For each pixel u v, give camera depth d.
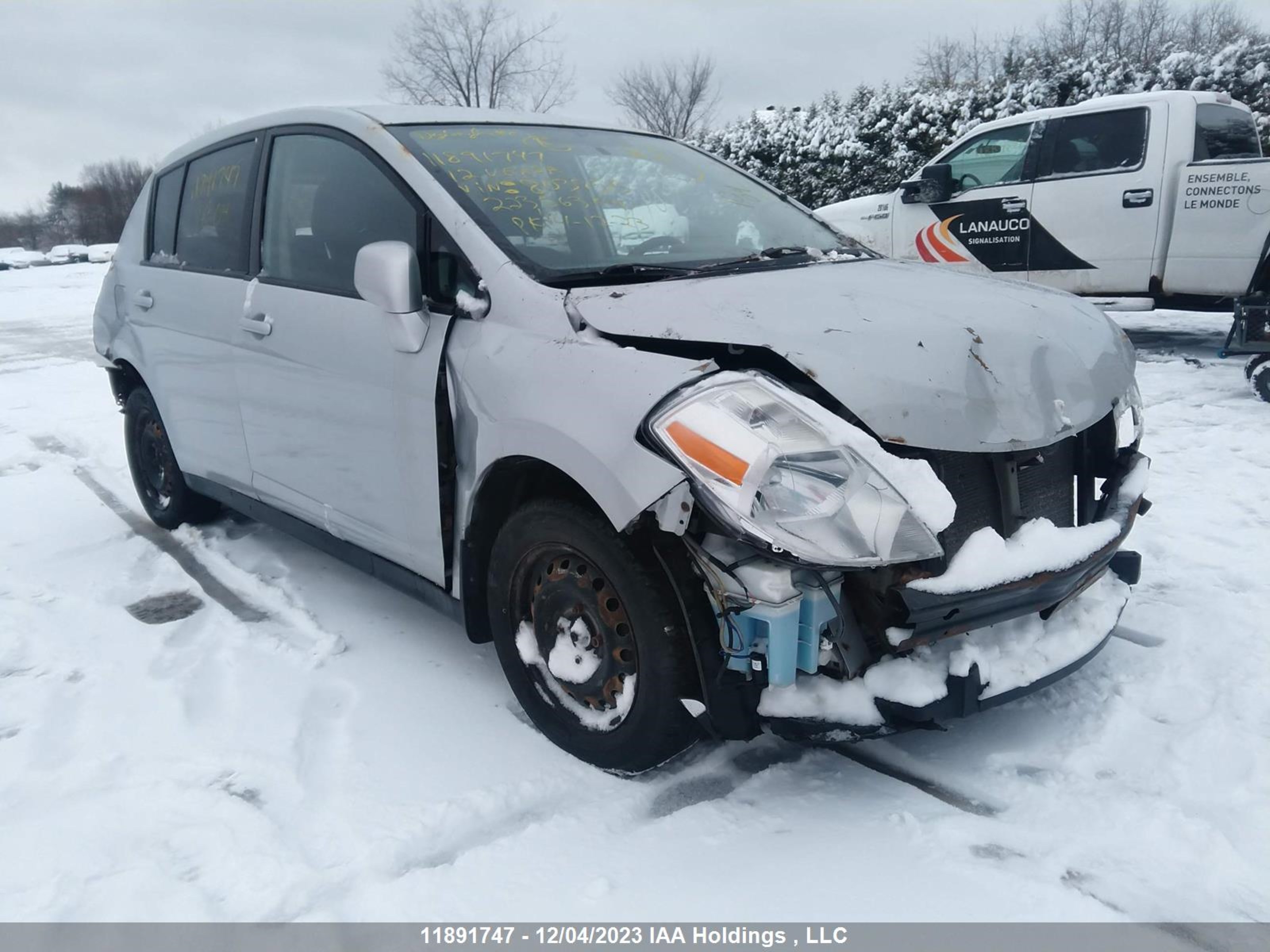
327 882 2.23
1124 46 33.12
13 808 2.55
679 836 2.37
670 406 2.26
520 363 2.61
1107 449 2.94
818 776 2.62
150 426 4.82
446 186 3.01
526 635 2.79
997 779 2.55
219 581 4.21
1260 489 4.80
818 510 2.13
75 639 3.61
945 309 2.65
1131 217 8.02
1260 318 6.39
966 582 2.26
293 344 3.41
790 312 2.50
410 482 3.00
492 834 2.44
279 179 3.67
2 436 7.39
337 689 3.18
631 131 3.86
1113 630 2.76
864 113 15.07
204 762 2.74
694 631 2.34
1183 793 2.45
